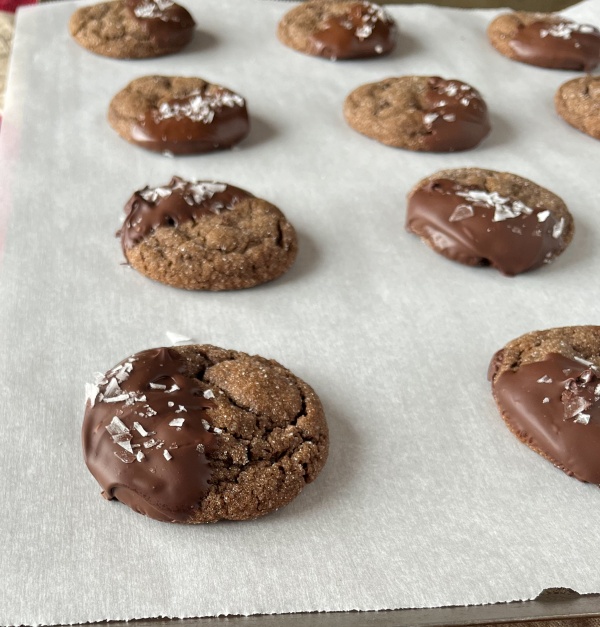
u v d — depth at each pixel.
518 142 0.44
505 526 0.26
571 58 0.49
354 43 0.48
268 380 0.28
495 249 0.35
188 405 0.26
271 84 0.46
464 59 0.50
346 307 0.33
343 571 0.24
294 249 0.35
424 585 0.24
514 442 0.28
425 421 0.29
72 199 0.37
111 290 0.33
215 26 0.51
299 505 0.26
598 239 0.38
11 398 0.28
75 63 0.47
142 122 0.41
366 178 0.40
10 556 0.24
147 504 0.24
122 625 0.22
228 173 0.40
